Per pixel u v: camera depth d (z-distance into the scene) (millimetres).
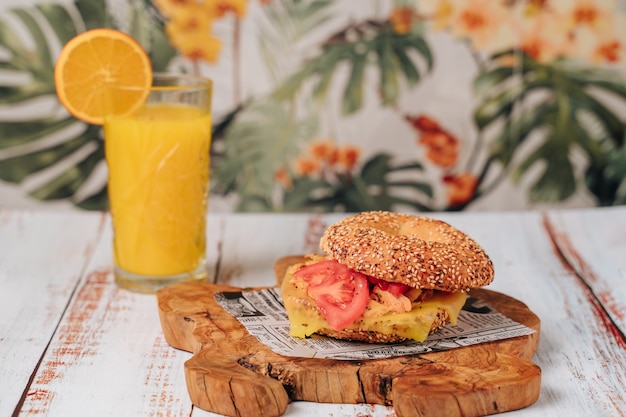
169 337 1190
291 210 2453
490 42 2344
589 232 1693
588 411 1005
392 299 1122
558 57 2369
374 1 2297
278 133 2389
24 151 2375
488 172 2453
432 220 1265
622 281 1455
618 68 2383
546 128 2426
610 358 1164
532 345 1154
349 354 1079
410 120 2395
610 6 2334
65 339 1197
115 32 1405
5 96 2328
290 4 2291
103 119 1400
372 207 2461
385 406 1025
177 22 2287
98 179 2422
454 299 1165
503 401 984
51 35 2289
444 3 2307
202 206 1414
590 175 2469
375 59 2342
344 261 1146
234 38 2311
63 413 984
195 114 1382
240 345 1099
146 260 1377
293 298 1144
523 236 1670
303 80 2350
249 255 1565
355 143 2404
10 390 1038
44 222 1717
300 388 1027
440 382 992
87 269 1481
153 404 1014
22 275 1439
